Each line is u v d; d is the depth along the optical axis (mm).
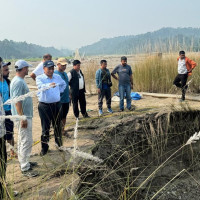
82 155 1799
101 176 3389
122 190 3428
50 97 4191
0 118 1792
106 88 7242
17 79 3545
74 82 6336
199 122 5027
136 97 9219
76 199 2455
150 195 3732
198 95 9195
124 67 7496
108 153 4051
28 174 3514
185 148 4789
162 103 8000
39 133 5910
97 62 13789
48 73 4301
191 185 4023
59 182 3213
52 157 4141
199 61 10391
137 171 4238
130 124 4840
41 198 2854
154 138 4559
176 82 8492
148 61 10680
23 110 3572
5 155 2738
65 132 5230
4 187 2404
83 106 6828
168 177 4227
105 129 4773
